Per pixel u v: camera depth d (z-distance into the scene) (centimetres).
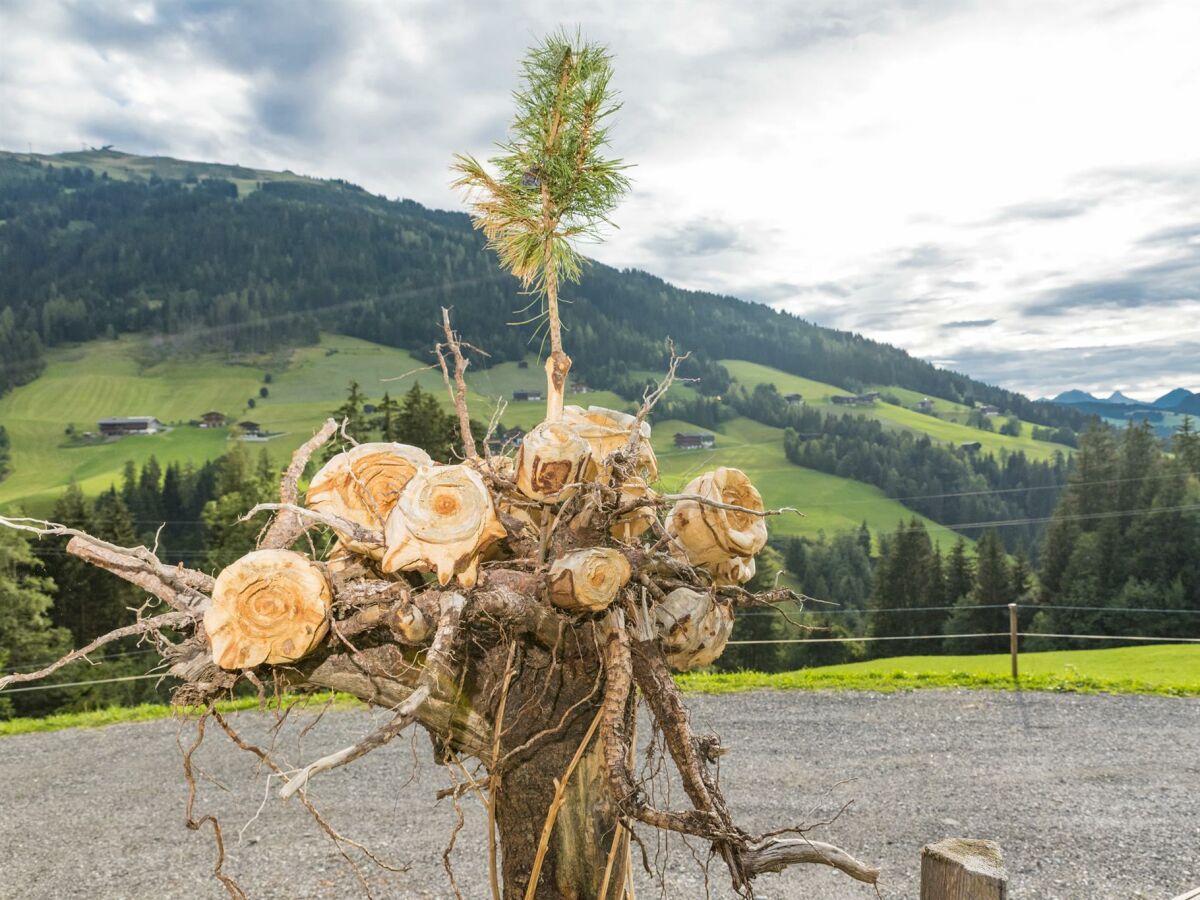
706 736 164
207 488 7875
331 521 132
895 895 423
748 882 133
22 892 464
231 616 123
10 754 761
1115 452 5256
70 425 12888
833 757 666
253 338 17675
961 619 4884
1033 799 563
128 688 2828
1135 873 448
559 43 179
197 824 141
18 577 3244
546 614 139
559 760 153
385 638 145
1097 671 1134
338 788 625
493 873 158
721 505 149
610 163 182
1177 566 4388
